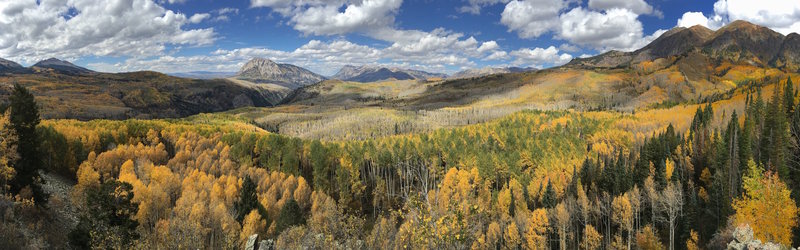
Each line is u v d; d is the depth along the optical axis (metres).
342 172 139.75
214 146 169.75
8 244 43.66
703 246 73.31
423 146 164.62
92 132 148.88
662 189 93.62
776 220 52.31
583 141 172.50
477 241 17.14
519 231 91.25
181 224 44.56
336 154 160.50
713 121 148.12
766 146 90.44
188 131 183.38
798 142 90.81
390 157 153.50
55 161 119.62
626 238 86.81
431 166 136.25
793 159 84.88
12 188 61.56
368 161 169.75
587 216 90.81
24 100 64.00
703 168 107.81
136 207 52.50
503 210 103.56
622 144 156.50
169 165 141.88
